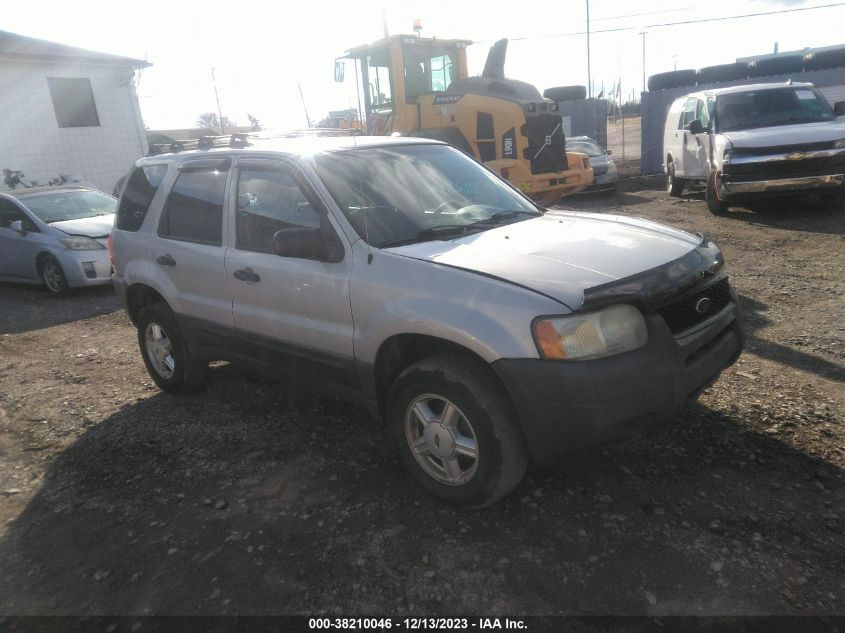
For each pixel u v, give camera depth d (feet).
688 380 9.99
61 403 17.19
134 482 12.62
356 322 11.40
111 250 17.52
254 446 13.66
